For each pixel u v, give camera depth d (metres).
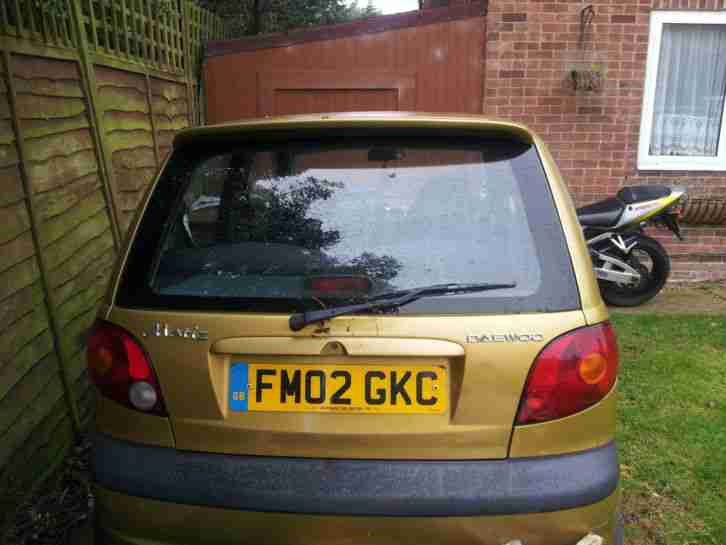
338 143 2.21
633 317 5.79
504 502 1.88
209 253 2.12
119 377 2.02
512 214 2.10
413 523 1.89
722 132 6.99
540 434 1.93
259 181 2.21
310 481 1.91
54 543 2.81
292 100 7.17
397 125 2.16
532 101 6.86
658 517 2.96
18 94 3.27
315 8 14.83
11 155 3.10
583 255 2.08
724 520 2.93
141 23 5.42
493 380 1.91
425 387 1.93
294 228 2.13
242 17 12.69
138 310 2.04
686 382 4.34
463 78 6.95
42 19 3.60
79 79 4.06
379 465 1.92
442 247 2.05
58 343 3.33
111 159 4.41
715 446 3.53
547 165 2.21
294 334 1.93
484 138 2.21
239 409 1.96
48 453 3.18
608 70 6.77
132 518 1.98
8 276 2.94
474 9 6.80
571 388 1.94
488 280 2.00
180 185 2.26
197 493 1.94
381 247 2.07
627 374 4.48
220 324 1.96
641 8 6.65
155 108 5.65
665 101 6.98
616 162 6.94
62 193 3.63
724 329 5.43
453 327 1.92
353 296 1.96
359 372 1.94
